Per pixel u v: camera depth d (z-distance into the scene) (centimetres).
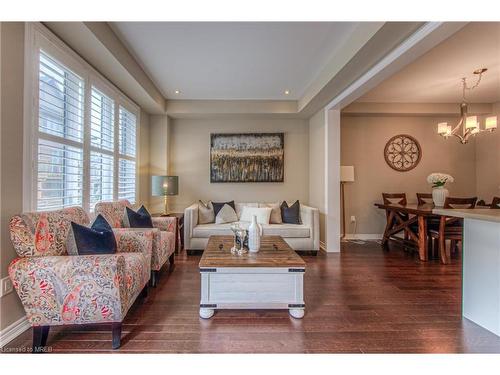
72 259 176
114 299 174
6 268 182
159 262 281
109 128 345
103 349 175
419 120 541
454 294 265
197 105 483
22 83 200
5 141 185
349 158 538
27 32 204
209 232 415
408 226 436
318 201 479
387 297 258
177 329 200
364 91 348
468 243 217
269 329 201
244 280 222
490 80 391
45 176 229
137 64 341
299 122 534
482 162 533
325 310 231
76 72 269
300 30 265
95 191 313
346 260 384
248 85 416
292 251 259
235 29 264
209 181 527
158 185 438
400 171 540
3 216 182
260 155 526
